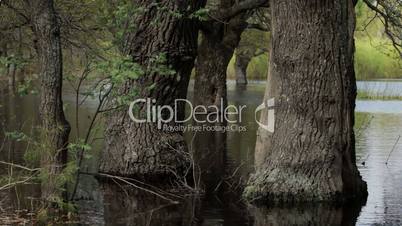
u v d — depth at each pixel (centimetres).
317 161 873
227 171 1124
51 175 830
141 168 1038
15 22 1591
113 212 828
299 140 877
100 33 1506
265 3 1455
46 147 832
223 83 1984
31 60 908
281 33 881
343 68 878
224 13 1520
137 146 1044
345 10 882
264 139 921
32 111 2222
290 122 885
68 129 844
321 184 873
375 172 1140
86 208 850
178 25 1038
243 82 4556
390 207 865
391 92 3416
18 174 965
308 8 854
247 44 3173
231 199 910
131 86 1030
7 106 2464
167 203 887
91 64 855
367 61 5022
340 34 873
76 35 1522
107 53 965
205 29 1895
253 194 891
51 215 804
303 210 846
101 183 1020
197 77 1992
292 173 880
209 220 791
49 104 828
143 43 1028
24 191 920
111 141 1062
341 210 848
